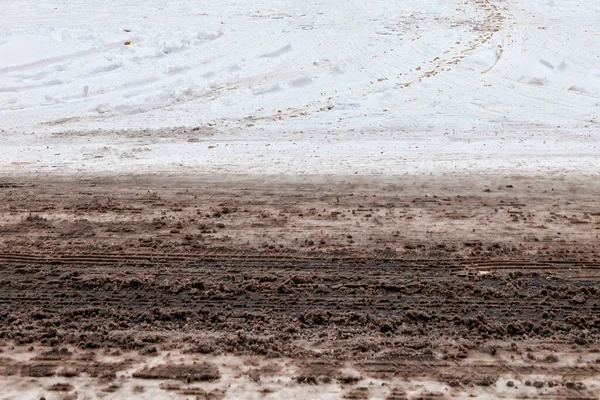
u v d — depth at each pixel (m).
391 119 41.28
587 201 26.14
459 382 14.98
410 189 27.98
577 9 68.19
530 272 20.08
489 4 71.88
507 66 52.25
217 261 21.25
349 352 16.16
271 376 15.27
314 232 23.39
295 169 31.34
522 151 34.12
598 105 43.41
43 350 16.38
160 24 65.12
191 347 16.44
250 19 67.25
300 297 18.92
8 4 72.44
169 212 25.69
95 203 26.81
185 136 38.72
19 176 30.89
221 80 50.69
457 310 18.12
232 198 27.22
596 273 20.00
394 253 21.61
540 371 15.34
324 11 70.31
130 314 18.09
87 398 14.55
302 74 51.75
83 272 20.53
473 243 22.23
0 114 43.72
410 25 64.62
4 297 19.05
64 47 57.72
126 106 45.19
